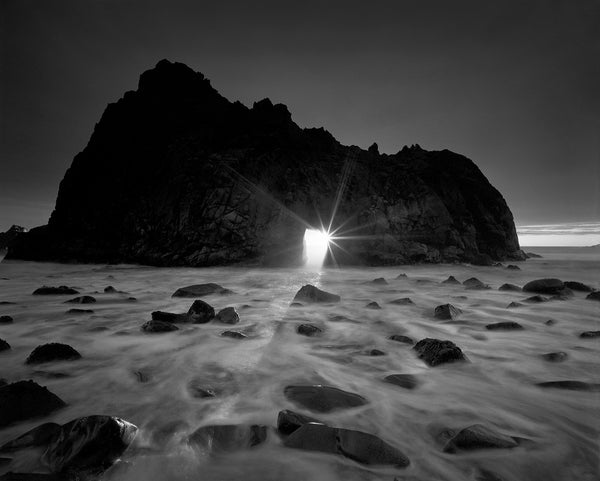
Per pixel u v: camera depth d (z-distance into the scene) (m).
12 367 4.71
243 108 26.08
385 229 22.42
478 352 5.49
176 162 22.14
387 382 4.30
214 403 3.69
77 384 4.18
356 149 27.73
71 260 21.06
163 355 5.28
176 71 27.95
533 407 3.63
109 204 22.56
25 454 2.69
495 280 16.41
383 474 2.52
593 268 21.30
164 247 19.97
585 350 5.57
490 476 2.52
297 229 21.28
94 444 2.57
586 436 3.07
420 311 8.80
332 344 5.96
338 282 14.91
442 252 22.92
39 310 8.41
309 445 2.77
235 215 19.70
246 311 8.62
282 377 4.46
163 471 2.52
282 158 22.56
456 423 3.29
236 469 2.56
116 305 9.25
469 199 27.05
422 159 27.98
